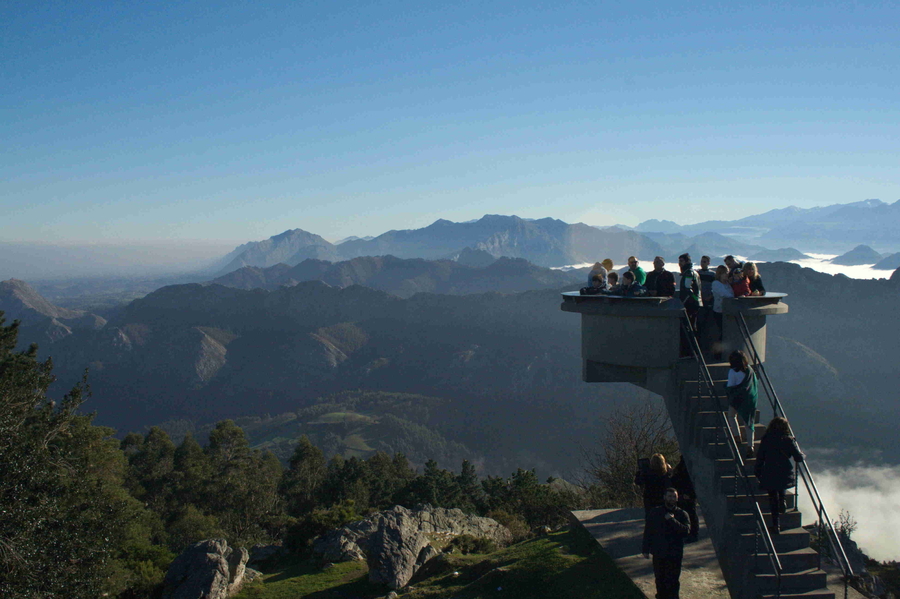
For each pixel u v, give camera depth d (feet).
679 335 33.71
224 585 54.85
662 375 34.24
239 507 179.63
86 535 52.65
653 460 31.37
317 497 205.46
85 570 50.96
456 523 62.28
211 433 222.07
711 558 35.14
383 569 52.34
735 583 28.02
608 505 66.23
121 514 58.39
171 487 192.24
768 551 26.25
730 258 34.81
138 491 181.47
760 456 28.14
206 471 194.29
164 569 72.59
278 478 240.32
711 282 36.19
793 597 26.37
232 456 217.36
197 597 53.26
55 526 50.60
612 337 35.24
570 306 36.47
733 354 30.14
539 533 59.57
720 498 29.22
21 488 49.42
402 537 54.19
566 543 40.50
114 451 106.93
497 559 41.32
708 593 30.81
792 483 28.02
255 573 61.67
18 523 47.03
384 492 209.15
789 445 27.53
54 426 59.72
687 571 33.53
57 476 53.52
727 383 30.73
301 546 72.49
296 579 59.62
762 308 32.63
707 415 31.37
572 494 78.95
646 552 28.89
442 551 56.03
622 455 68.49
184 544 128.26
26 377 61.52
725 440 30.89
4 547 45.16
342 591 53.21
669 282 34.30
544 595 33.53
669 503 28.35
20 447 51.60
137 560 71.31
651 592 30.99
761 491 29.22
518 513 78.64
